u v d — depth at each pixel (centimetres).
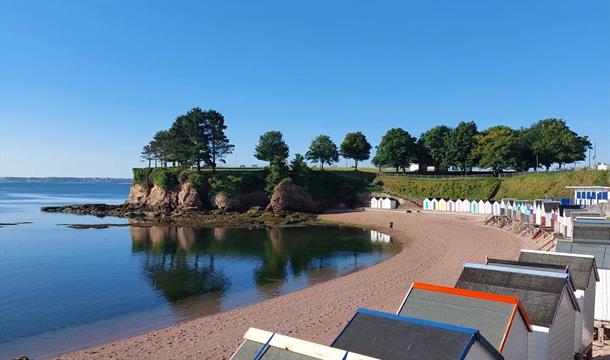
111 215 9569
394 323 1071
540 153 9969
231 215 8994
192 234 6881
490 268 1553
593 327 1809
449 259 4153
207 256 5028
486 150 9981
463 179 9700
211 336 2344
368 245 5747
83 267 4431
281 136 12900
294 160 10056
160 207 9919
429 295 1323
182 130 10606
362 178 11019
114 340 2433
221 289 3544
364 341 1047
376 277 3591
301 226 7925
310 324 2467
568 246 2027
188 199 9594
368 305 2777
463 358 920
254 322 2553
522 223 5500
